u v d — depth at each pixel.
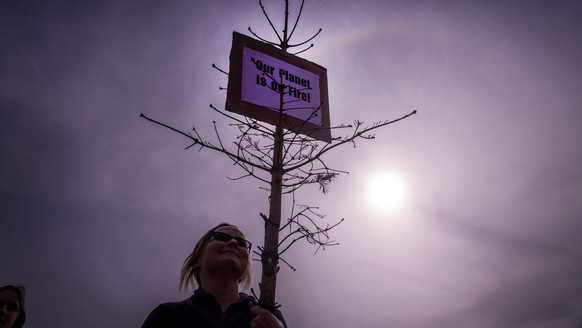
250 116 4.55
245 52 4.98
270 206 3.94
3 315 4.35
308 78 5.32
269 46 5.24
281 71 5.13
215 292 2.96
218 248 3.14
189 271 3.44
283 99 4.88
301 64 5.38
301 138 4.43
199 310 2.70
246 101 4.61
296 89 5.10
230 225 3.45
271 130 4.54
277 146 4.43
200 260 3.33
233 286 3.06
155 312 2.70
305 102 5.07
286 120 4.74
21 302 4.57
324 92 5.35
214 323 2.62
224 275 3.00
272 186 4.10
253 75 4.86
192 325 2.60
